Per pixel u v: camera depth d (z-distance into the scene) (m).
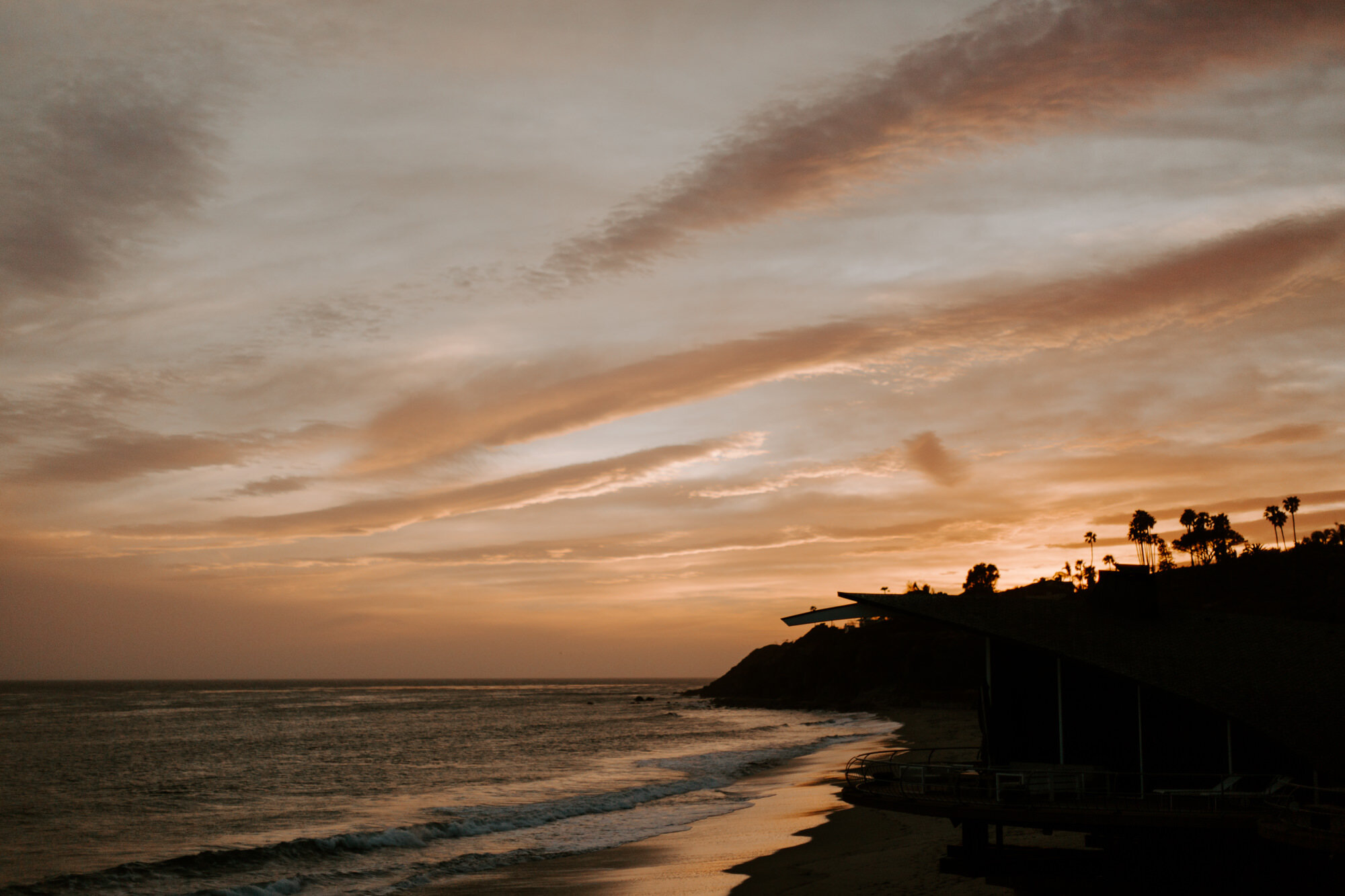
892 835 23.80
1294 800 13.76
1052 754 16.33
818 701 133.50
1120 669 15.36
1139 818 13.88
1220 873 14.39
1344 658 16.19
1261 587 90.19
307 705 137.12
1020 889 15.52
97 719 100.06
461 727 89.00
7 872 24.38
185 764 54.84
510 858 23.80
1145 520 140.38
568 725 94.31
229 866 23.50
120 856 26.64
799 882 18.69
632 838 26.41
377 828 30.44
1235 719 14.18
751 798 34.88
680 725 93.56
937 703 114.56
